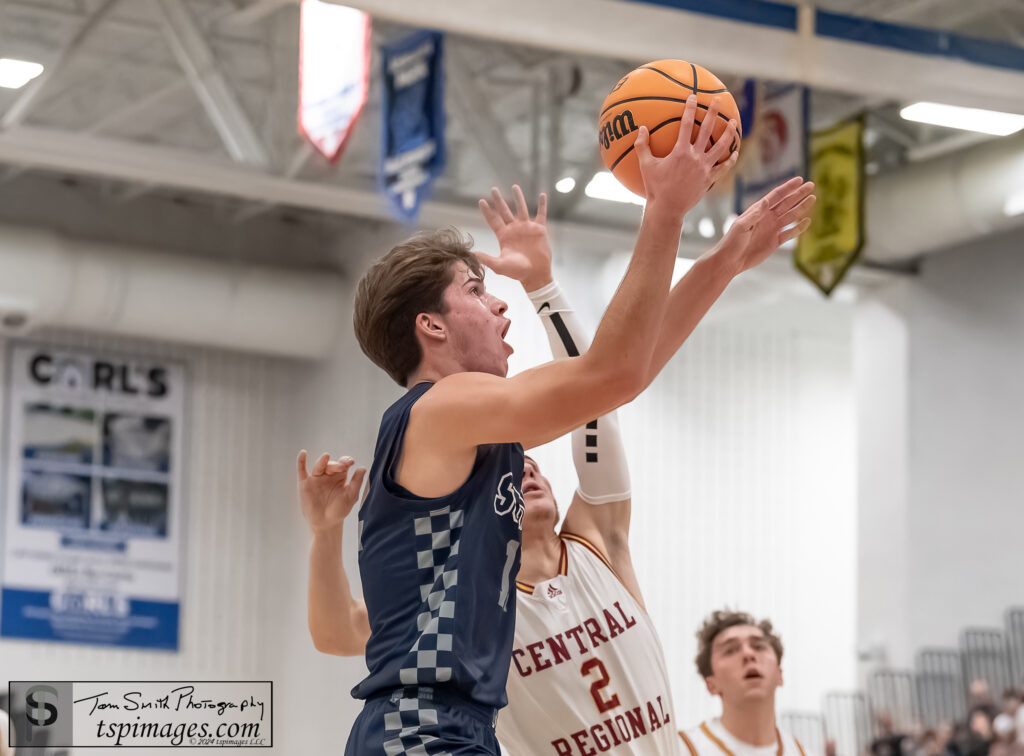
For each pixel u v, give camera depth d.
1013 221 16.34
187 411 18.69
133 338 18.45
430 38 11.81
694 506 20.00
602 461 3.71
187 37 14.70
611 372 2.45
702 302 3.23
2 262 16.25
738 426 20.58
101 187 18.22
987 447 17.28
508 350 2.82
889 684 17.69
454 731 2.43
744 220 3.25
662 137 3.03
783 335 21.22
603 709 3.45
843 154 13.66
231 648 18.52
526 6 8.45
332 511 3.15
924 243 17.47
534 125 16.20
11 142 14.80
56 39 15.45
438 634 2.47
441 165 11.60
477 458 2.61
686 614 19.64
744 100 12.66
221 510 18.73
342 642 3.26
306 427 19.02
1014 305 17.23
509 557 2.59
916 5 14.37
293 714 18.34
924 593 17.73
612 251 17.95
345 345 18.41
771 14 9.11
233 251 18.98
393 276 2.75
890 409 18.47
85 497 17.89
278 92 15.45
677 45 8.81
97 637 17.67
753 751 4.72
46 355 17.89
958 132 16.50
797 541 20.70
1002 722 14.69
